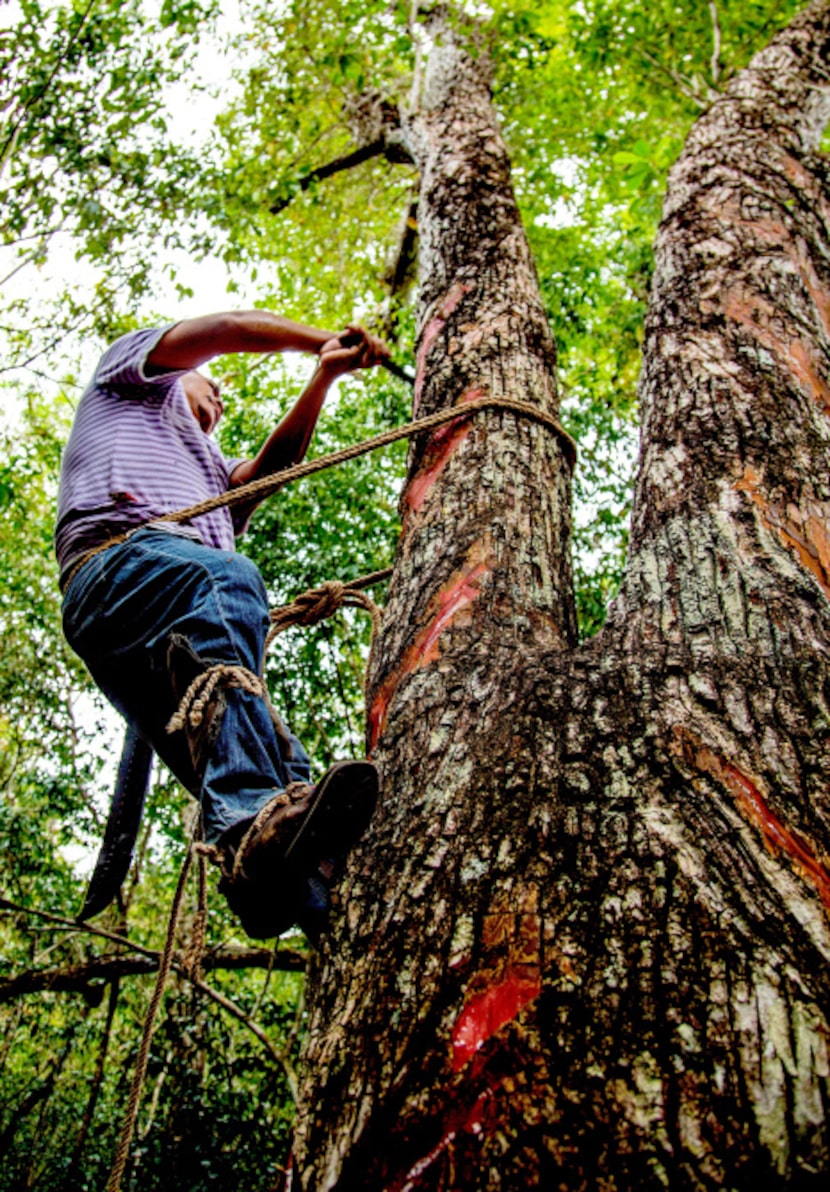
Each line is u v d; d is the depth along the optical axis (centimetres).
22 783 974
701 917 104
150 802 745
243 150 730
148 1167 596
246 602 159
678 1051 90
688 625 158
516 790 130
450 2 622
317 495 674
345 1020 112
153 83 519
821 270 291
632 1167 83
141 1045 148
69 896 844
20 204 502
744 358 228
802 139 356
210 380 248
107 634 169
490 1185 86
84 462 191
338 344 215
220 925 721
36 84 488
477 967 106
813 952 100
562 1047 94
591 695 146
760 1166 81
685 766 127
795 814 119
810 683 142
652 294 281
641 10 685
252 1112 621
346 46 620
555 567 195
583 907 108
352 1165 96
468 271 286
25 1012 855
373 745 171
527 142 795
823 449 203
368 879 131
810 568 170
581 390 775
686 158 334
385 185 758
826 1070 87
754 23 671
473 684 158
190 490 194
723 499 186
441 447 222
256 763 142
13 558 870
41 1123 765
